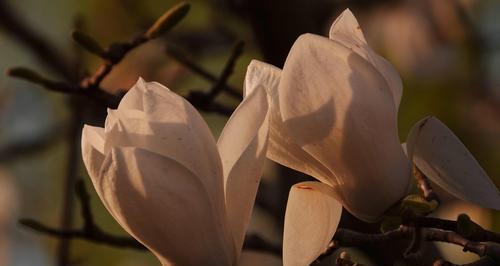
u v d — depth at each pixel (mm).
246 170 1108
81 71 1550
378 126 1115
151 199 1098
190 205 1102
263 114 1104
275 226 1585
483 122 1840
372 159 1122
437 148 1140
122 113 1099
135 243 1389
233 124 1109
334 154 1121
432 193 1156
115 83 1726
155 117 1097
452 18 1842
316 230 1144
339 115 1110
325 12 1747
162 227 1104
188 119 1099
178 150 1097
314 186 1139
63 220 1494
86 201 1372
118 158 1090
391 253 1366
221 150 1113
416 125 1135
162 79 1749
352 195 1133
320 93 1109
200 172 1100
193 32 1847
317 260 1170
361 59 1106
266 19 1564
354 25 1126
